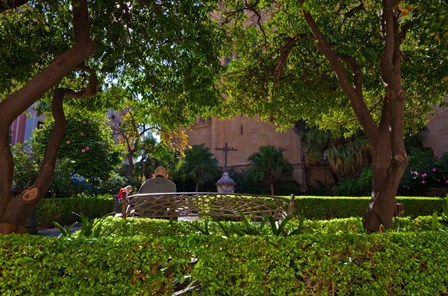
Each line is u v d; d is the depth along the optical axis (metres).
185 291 2.65
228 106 8.04
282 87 7.32
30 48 5.20
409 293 2.97
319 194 28.11
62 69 3.75
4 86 5.64
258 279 2.67
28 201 3.46
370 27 6.62
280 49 7.07
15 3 4.56
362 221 5.05
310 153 26.52
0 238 2.65
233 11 7.17
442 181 19.53
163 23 4.94
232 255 2.71
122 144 19.28
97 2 4.50
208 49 5.60
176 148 18.50
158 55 5.14
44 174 3.71
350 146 24.58
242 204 6.57
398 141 4.58
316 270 2.79
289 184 29.45
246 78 7.61
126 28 5.73
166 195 6.49
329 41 6.02
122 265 2.61
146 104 7.25
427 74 6.50
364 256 2.96
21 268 2.55
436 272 3.10
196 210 6.53
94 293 2.54
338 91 7.08
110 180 17.98
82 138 15.48
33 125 22.23
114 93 7.10
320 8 4.90
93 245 2.65
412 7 4.95
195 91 5.76
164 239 2.74
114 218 5.87
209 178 31.14
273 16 7.58
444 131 22.55
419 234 3.25
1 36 5.25
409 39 7.03
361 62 5.68
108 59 5.96
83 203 12.55
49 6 5.20
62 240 2.70
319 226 5.41
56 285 2.56
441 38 4.94
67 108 7.32
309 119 8.27
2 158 3.46
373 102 8.24
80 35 3.90
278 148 31.02
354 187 23.00
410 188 20.25
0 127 3.48
